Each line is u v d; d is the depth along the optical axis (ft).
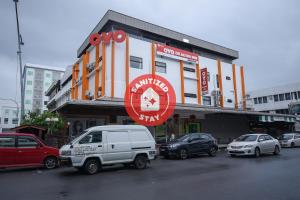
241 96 107.34
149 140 41.16
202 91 91.81
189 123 83.97
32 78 251.39
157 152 63.57
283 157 50.39
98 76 76.02
